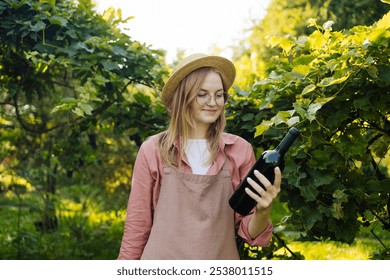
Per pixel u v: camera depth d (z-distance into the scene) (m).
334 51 2.34
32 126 4.93
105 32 3.17
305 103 2.15
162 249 1.86
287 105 2.51
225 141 1.98
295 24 5.34
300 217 2.38
